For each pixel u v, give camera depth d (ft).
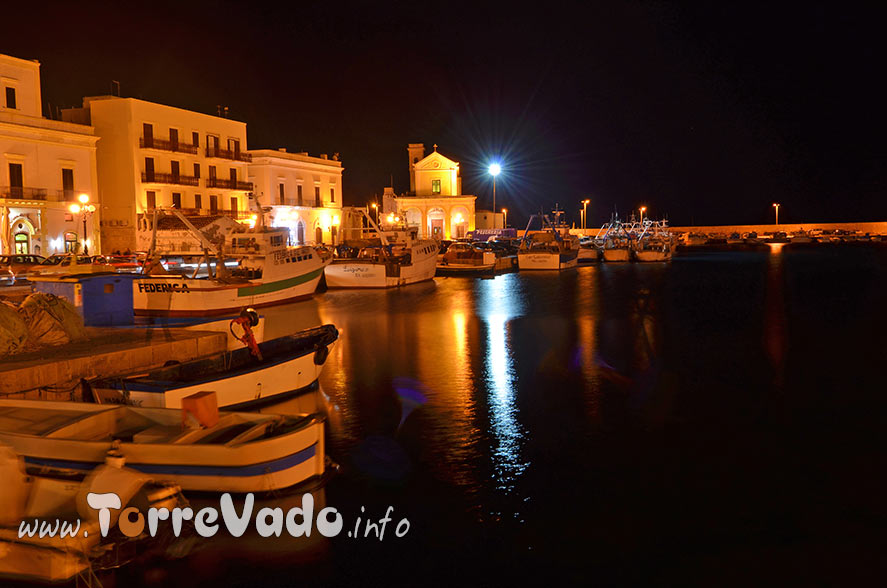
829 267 182.80
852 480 36.17
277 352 53.06
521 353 68.74
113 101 182.50
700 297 117.91
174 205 195.00
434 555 29.43
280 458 32.45
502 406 49.34
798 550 29.45
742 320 89.71
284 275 114.21
